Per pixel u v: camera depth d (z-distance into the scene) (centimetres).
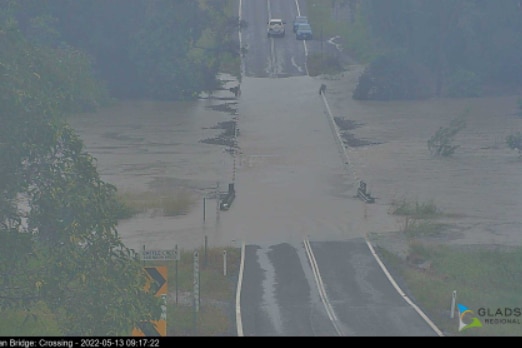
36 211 3106
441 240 7188
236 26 18412
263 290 5591
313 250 6819
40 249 3184
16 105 3034
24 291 3150
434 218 7969
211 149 11262
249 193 9050
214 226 7644
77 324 3064
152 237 7200
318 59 17625
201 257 6450
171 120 13388
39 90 3312
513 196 8844
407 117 13588
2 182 3030
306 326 4697
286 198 8838
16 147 3011
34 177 3116
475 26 16812
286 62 17725
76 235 3038
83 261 3056
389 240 7206
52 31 14675
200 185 9381
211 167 10269
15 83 3120
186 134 12256
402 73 15338
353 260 6488
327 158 10856
